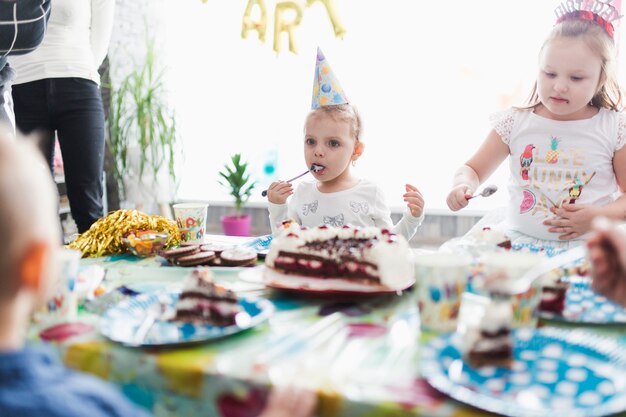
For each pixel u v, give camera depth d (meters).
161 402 0.76
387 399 0.64
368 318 0.93
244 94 3.50
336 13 2.80
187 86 3.62
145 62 3.52
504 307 0.74
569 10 1.71
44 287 0.58
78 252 0.96
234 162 3.27
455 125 3.11
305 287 1.03
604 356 0.73
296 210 1.88
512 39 2.95
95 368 0.80
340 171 1.80
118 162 3.51
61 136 2.35
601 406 0.60
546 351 0.76
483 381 0.69
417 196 1.63
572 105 1.67
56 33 2.24
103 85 3.41
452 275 0.85
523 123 1.84
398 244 1.10
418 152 3.18
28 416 0.50
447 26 3.03
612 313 0.91
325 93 1.79
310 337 0.84
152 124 3.39
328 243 1.15
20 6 1.57
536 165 1.79
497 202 3.05
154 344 0.78
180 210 1.52
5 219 0.53
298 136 3.43
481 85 3.03
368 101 3.20
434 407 0.62
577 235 1.59
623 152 1.74
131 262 1.34
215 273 1.22
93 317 0.95
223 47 3.49
